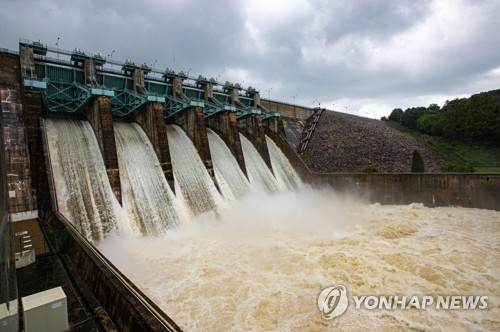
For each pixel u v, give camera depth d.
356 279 19.03
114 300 10.55
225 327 15.06
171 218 28.72
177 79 41.31
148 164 31.72
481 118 69.25
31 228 22.56
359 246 24.03
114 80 36.31
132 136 34.00
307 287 18.34
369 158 59.25
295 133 69.12
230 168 41.25
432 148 68.50
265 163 47.81
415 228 29.19
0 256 7.23
